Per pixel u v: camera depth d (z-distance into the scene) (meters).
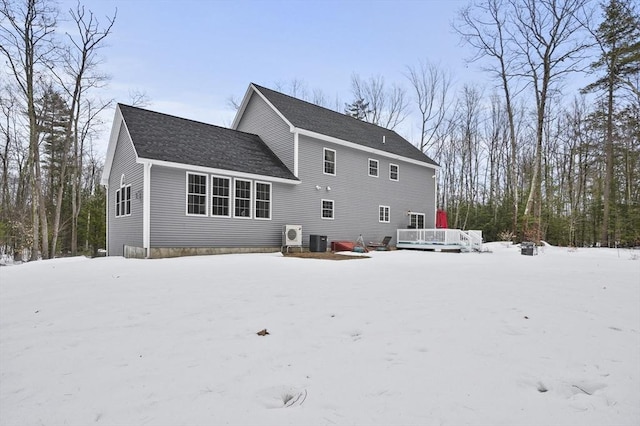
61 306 4.98
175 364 2.88
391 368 2.76
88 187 30.72
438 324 3.94
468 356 3.01
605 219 21.72
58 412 2.16
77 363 2.94
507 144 32.22
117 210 15.14
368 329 3.78
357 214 19.03
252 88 18.20
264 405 2.21
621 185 27.36
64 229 27.80
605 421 2.02
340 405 2.19
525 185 30.27
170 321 4.14
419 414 2.08
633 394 2.36
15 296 5.84
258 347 3.25
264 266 9.29
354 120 22.38
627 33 20.14
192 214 12.95
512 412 2.11
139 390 2.43
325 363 2.87
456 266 9.75
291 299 5.23
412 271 8.49
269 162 16.03
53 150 27.30
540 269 9.23
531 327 3.84
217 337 3.55
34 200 18.23
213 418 2.05
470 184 33.06
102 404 2.25
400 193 21.53
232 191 14.01
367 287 6.21
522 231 21.44
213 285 6.41
